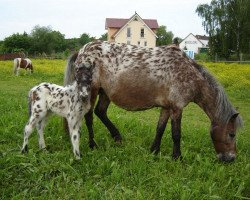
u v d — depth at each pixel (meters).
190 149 7.37
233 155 6.45
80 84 5.90
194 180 5.54
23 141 6.66
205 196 4.81
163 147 7.32
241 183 5.29
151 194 4.91
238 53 54.44
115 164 5.64
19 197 4.60
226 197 5.06
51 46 72.56
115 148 6.78
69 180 5.18
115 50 6.88
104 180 5.32
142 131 8.30
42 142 6.50
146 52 6.73
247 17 53.06
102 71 6.90
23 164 5.36
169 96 6.55
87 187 4.92
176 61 6.55
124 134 7.98
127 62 6.72
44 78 22.14
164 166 5.98
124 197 4.68
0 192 4.77
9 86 17.69
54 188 4.95
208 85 6.55
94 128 8.02
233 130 6.38
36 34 72.00
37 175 5.20
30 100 6.38
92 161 5.79
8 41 70.31
